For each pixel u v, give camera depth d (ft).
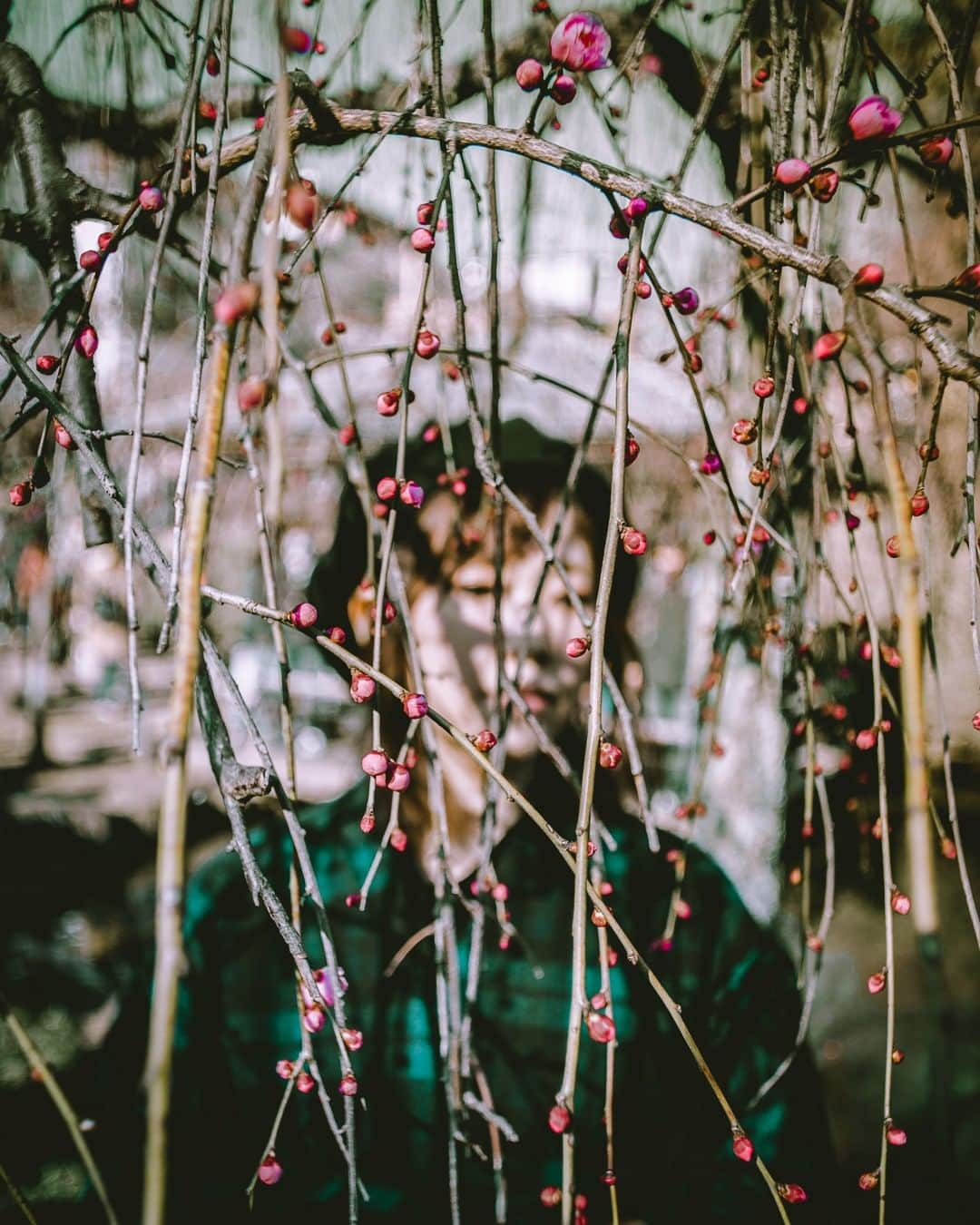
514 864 1.72
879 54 1.37
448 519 1.81
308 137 1.11
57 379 1.16
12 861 5.89
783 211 1.25
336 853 1.75
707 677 1.98
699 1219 1.54
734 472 2.35
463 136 1.07
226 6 1.02
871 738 1.30
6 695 10.61
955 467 2.18
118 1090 1.65
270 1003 1.67
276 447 0.99
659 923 1.68
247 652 8.65
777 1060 1.64
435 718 1.02
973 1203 1.65
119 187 1.72
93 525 1.26
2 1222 1.52
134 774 8.54
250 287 0.75
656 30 1.77
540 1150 1.60
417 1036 1.64
